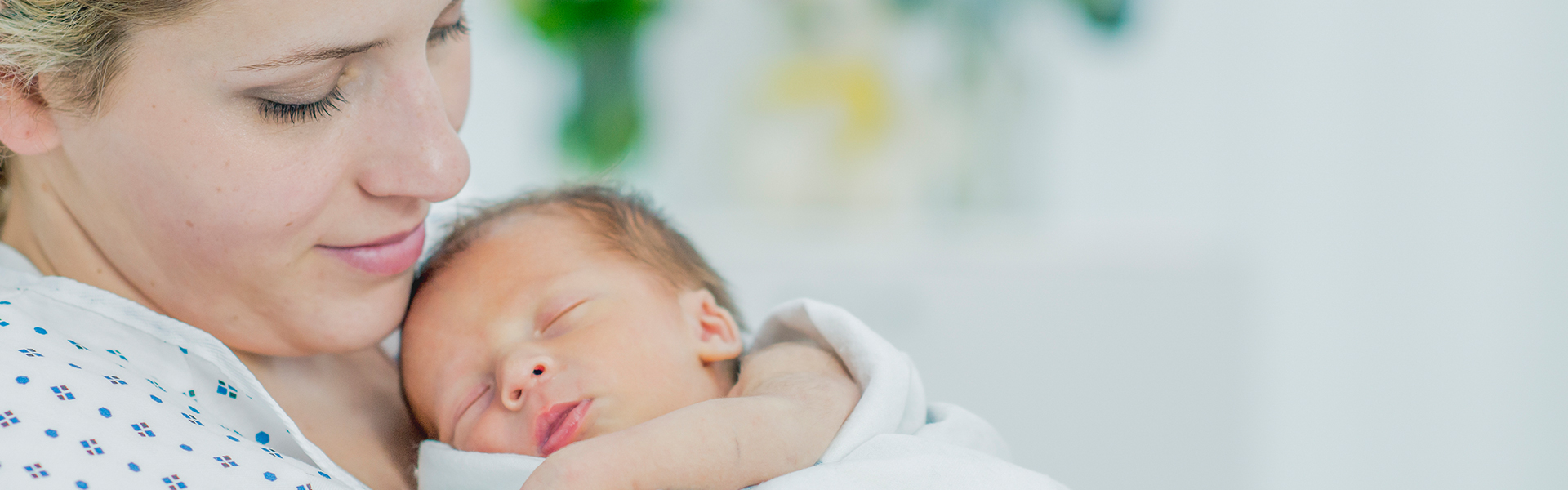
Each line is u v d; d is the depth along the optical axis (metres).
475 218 0.95
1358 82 2.35
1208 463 1.95
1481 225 2.30
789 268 1.95
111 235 0.64
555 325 0.83
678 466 0.64
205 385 0.67
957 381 1.96
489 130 2.47
